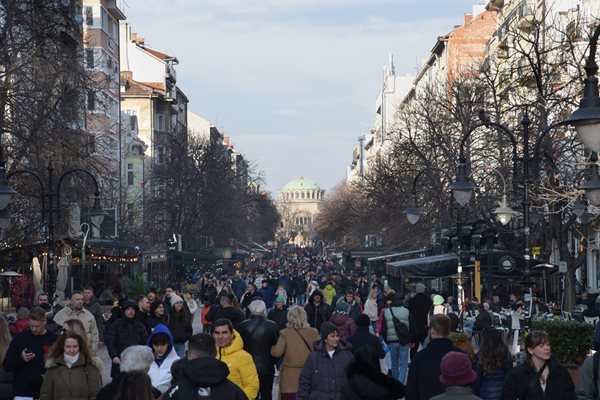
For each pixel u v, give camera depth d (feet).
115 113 345.92
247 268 446.19
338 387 53.52
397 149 276.41
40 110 138.31
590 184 80.02
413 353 100.63
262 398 68.08
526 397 45.62
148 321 85.10
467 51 406.41
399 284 229.04
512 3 317.42
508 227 189.98
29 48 138.51
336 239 615.98
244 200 408.87
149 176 365.81
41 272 164.14
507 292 176.55
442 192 219.00
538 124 166.50
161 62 466.29
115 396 36.01
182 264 308.60
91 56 188.96
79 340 49.37
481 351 49.49
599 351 48.85
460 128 239.91
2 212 118.42
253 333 67.05
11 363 56.03
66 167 159.02
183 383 38.01
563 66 158.71
